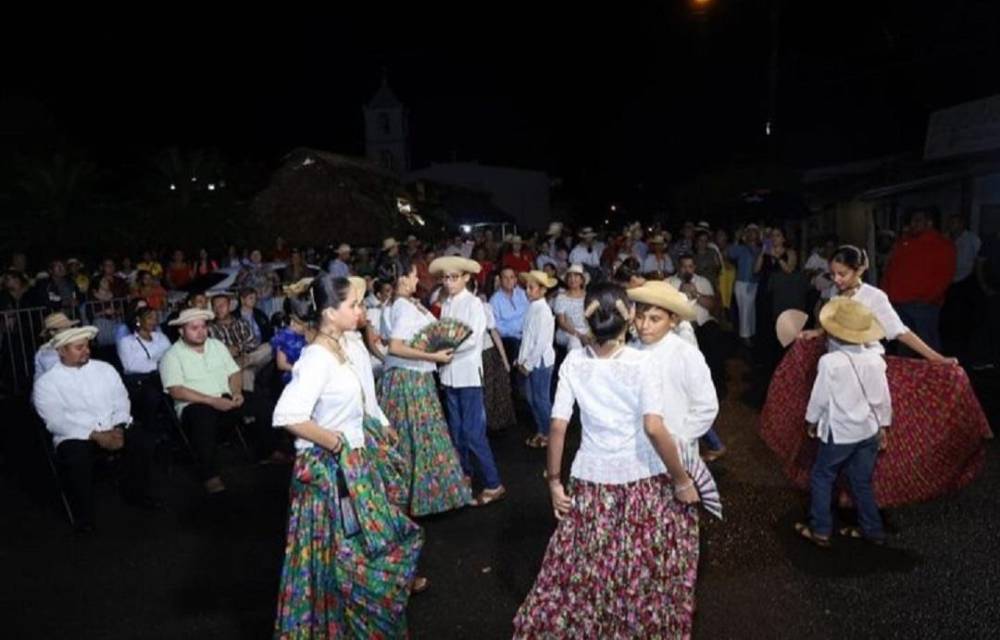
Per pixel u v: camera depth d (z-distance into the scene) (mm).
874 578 4555
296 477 3617
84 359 6020
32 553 5426
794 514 5527
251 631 4312
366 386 3908
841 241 16375
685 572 3420
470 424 5875
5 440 8398
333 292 3617
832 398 4762
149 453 6180
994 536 5027
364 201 23438
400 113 41562
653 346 4004
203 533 5672
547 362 7086
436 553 5121
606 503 3396
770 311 11141
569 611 3404
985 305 9820
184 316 6770
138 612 4555
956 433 5055
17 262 12594
